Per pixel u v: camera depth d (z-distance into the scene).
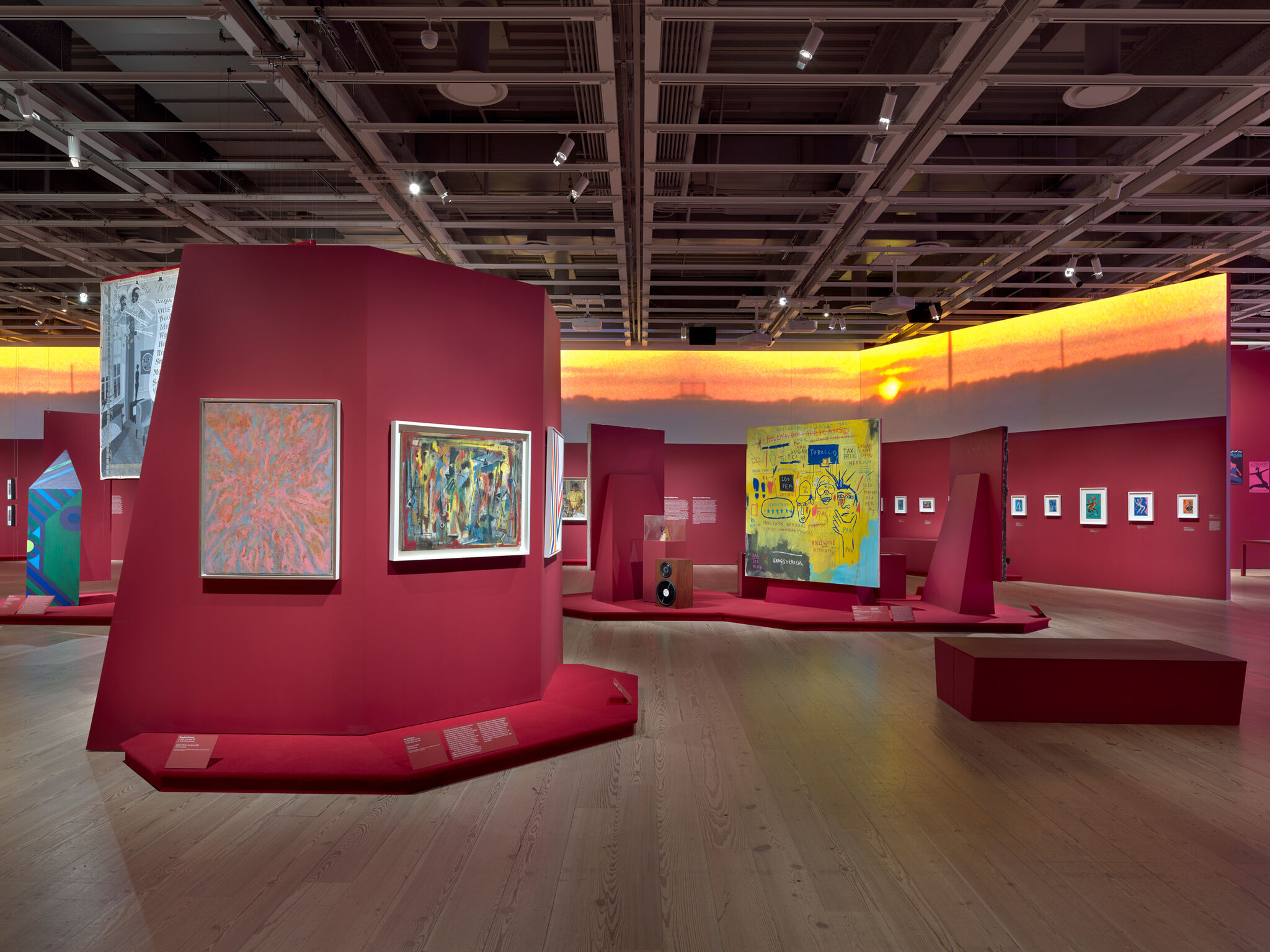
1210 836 3.46
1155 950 2.55
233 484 4.33
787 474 10.32
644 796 3.90
